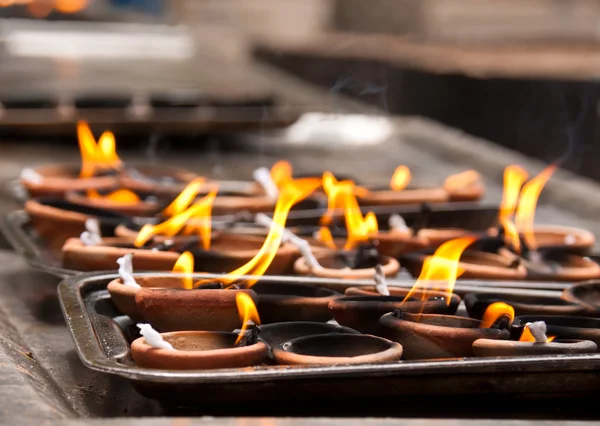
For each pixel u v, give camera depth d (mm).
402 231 2594
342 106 7406
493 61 7926
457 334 1623
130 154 5285
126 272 1910
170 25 12695
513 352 1589
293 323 1731
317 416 1535
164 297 1706
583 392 1587
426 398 1553
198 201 3020
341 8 18312
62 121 5160
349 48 11680
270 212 2955
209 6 17891
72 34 10742
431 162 5105
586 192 3900
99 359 1528
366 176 4434
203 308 1702
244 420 1344
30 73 7926
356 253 2307
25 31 10656
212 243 2367
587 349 1604
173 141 5449
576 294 2037
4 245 3188
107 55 9852
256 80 8836
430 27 16953
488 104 6953
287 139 5887
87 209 2695
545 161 6098
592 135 5586
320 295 1959
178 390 1478
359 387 1516
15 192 3416
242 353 1510
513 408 1591
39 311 2398
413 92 8633
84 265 2209
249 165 4879
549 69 6406
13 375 1580
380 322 1694
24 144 5352
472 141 5457
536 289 2117
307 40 15031
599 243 3045
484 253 2395
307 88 8758
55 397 1639
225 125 5301
